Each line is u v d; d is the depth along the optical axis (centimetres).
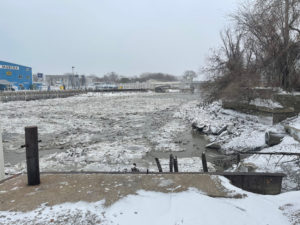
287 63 1273
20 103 3569
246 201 290
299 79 1273
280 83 1325
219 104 2231
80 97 5259
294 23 1116
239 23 1548
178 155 950
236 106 1697
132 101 4038
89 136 1330
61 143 1163
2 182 344
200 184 329
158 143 1152
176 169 605
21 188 318
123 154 947
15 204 270
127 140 1223
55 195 294
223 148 998
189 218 248
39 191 307
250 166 580
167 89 8675
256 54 1527
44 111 2538
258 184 355
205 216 253
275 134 895
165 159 888
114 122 1833
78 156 925
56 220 240
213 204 277
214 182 336
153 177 358
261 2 994
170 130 1488
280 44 1256
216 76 2014
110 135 1356
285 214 270
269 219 256
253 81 1488
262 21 1209
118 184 330
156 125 1686
